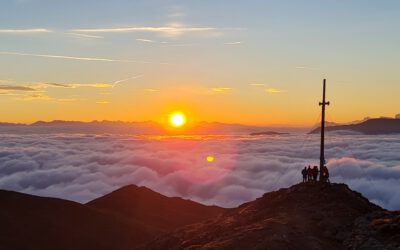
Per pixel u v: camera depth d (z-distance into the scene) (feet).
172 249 116.06
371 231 91.15
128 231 306.14
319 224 99.25
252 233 96.02
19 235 265.34
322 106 123.75
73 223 299.58
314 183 122.52
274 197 126.62
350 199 111.55
